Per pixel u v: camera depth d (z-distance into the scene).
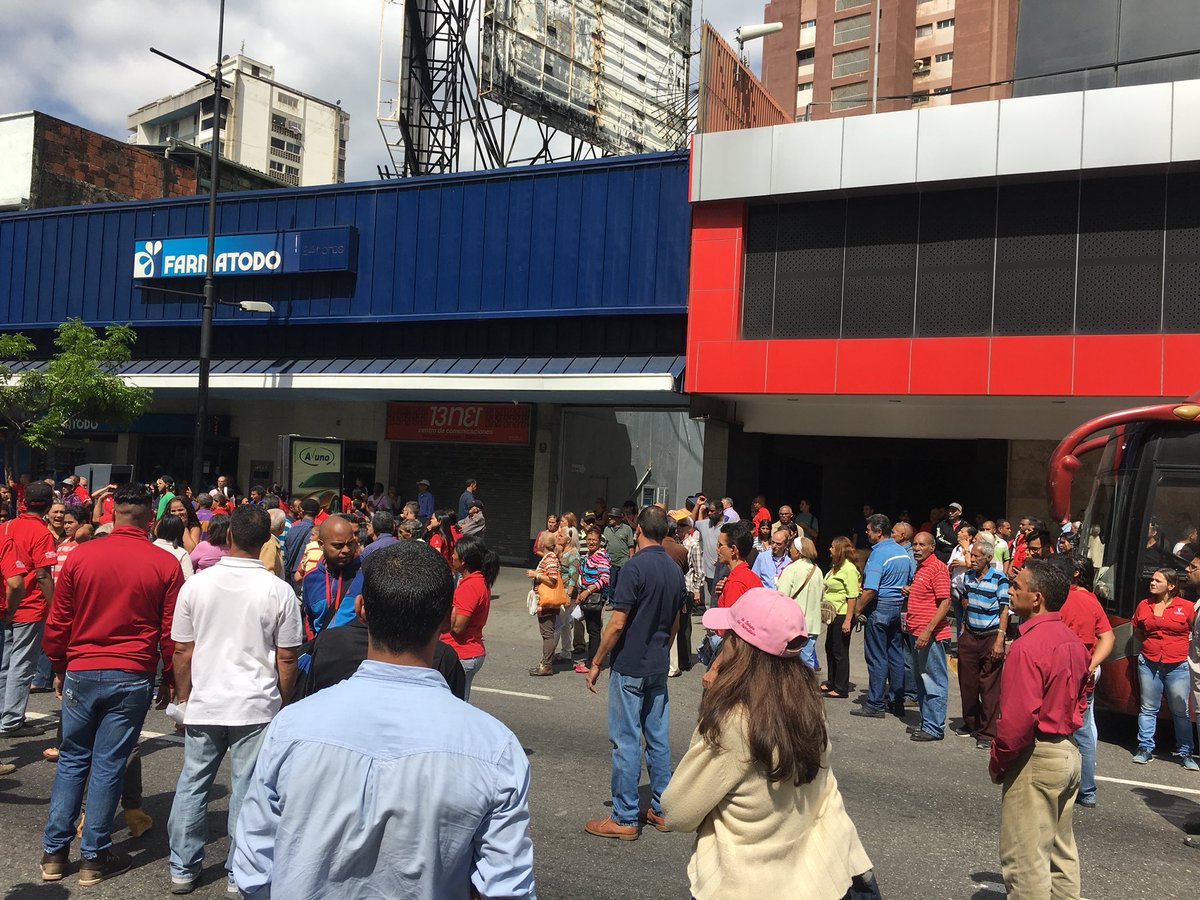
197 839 4.77
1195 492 9.05
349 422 24.12
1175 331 14.91
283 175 96.62
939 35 73.56
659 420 27.98
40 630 7.78
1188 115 14.48
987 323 16.02
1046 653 4.17
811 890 2.69
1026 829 4.23
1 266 25.75
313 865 1.93
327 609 6.05
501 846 2.01
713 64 18.77
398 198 21.30
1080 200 15.54
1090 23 20.89
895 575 9.64
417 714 2.06
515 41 25.78
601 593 11.30
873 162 16.30
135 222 24.22
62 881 4.88
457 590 6.32
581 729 8.48
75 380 20.64
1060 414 17.89
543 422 21.94
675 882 5.09
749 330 17.62
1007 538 15.78
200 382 19.88
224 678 4.71
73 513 8.62
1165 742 9.36
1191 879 5.53
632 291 18.89
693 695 10.37
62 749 4.95
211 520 6.69
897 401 17.84
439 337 21.23
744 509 19.97
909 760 8.00
